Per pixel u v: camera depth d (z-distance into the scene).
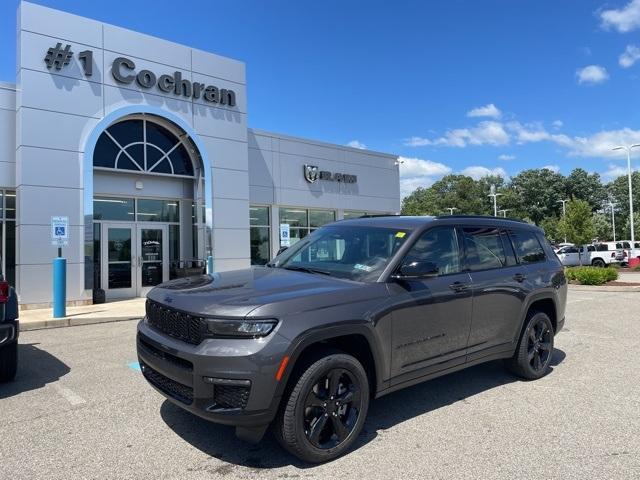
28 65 12.52
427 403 4.94
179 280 4.68
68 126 13.11
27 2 12.57
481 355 5.01
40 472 3.48
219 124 16.39
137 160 14.97
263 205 19.12
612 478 3.38
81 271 13.16
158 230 15.83
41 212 12.62
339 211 21.88
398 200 24.47
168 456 3.73
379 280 4.17
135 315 11.09
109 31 14.00
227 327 3.42
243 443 3.96
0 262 12.48
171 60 15.30
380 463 3.62
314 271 4.57
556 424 4.36
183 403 3.60
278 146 19.47
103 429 4.26
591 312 11.26
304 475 3.44
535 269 5.80
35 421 4.46
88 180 13.34
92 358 6.95
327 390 3.68
